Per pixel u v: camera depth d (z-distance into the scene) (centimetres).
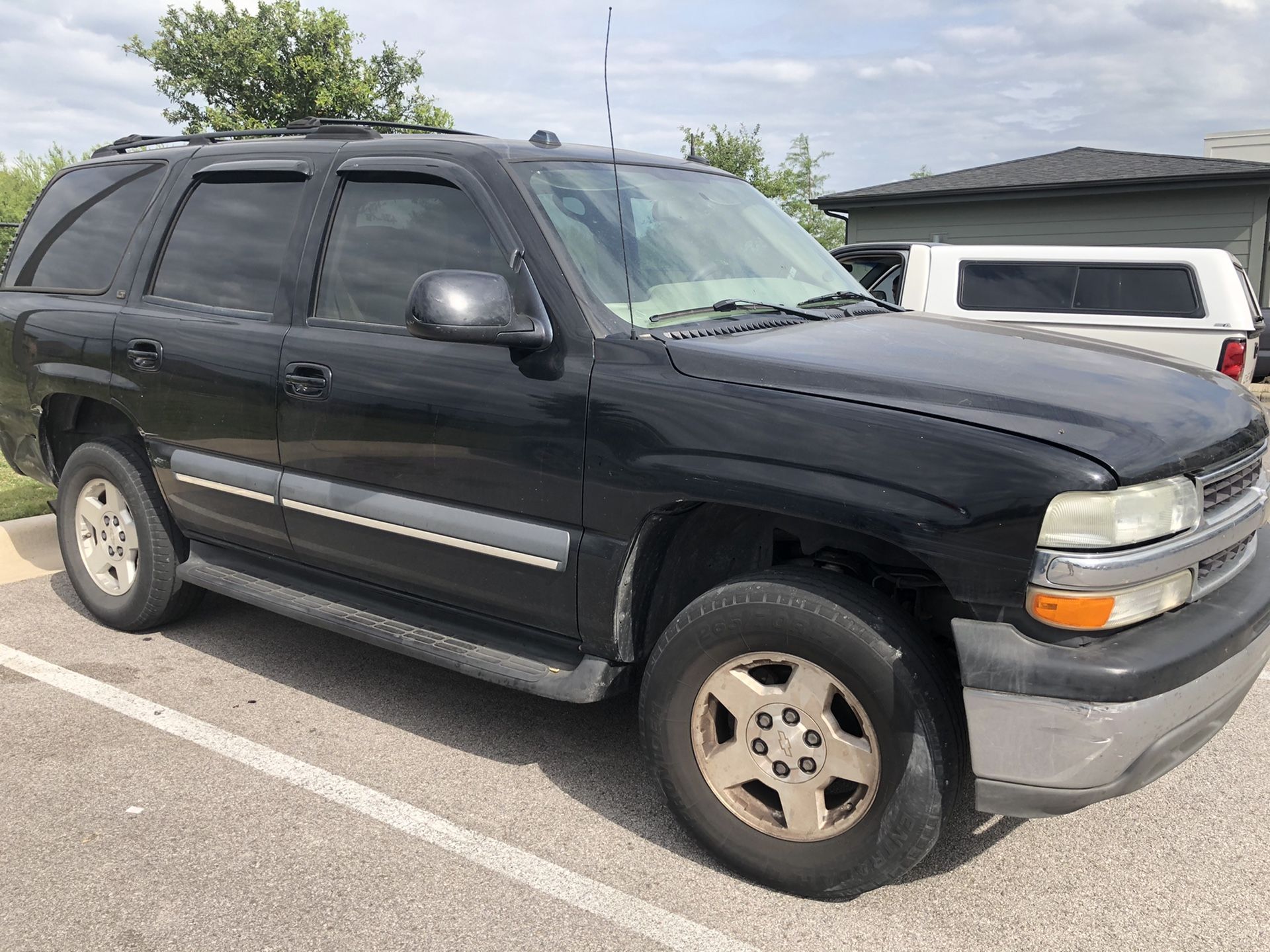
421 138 363
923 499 244
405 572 344
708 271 346
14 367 470
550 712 393
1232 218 1741
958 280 848
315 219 369
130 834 301
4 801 319
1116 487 235
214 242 403
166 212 425
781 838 275
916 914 272
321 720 380
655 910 271
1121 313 816
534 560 306
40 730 367
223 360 380
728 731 292
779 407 265
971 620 245
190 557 434
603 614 298
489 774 343
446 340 290
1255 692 426
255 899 272
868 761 259
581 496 296
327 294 361
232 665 430
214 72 2289
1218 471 268
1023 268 840
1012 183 1881
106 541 460
